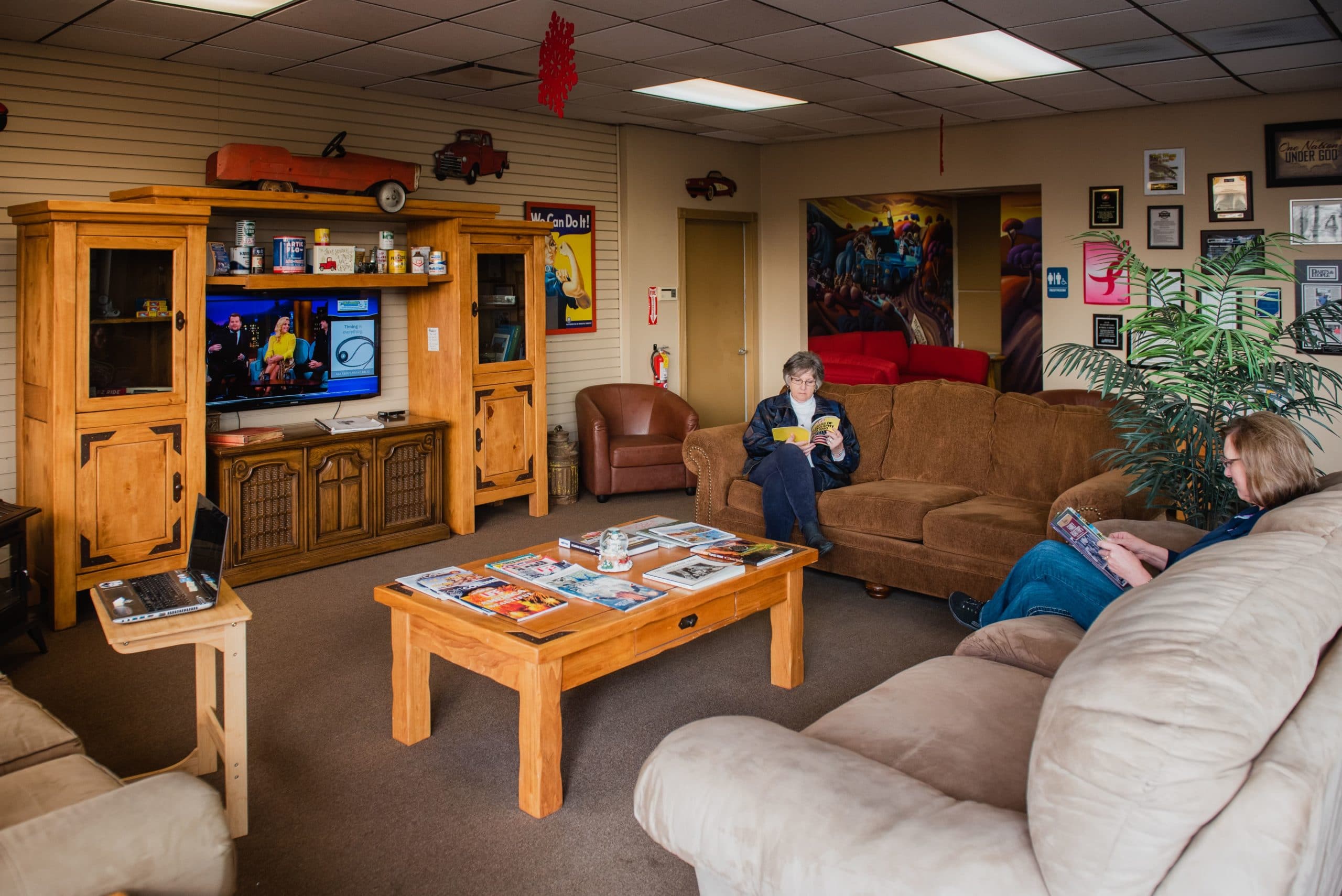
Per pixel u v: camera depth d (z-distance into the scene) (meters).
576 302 7.27
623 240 7.59
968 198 11.55
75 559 4.23
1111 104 6.70
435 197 6.30
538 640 2.59
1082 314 7.24
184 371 4.50
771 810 1.58
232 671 2.51
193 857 1.61
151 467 4.45
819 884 1.48
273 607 4.51
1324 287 6.25
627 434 7.19
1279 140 6.34
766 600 3.38
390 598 3.03
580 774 2.91
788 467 4.65
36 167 4.61
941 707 2.17
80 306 4.16
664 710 3.36
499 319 6.00
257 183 4.93
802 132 7.88
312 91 5.62
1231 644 1.35
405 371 6.14
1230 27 4.66
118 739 3.14
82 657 3.88
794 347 8.69
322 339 5.55
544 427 6.29
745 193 8.56
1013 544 4.00
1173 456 3.74
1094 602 2.85
